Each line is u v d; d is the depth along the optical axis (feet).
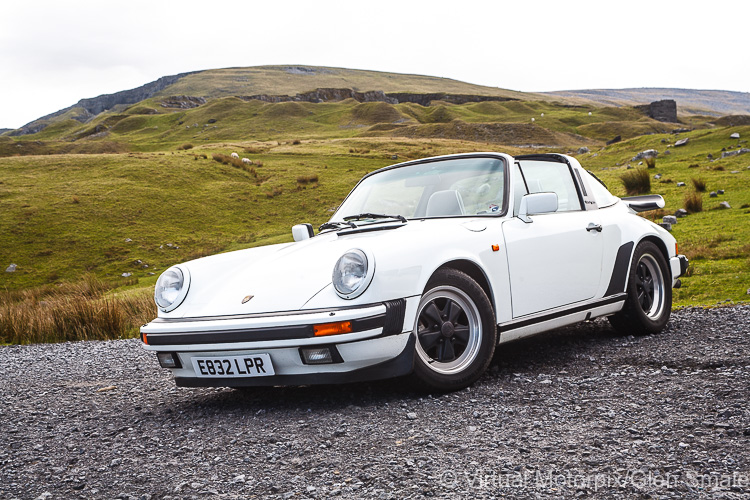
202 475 8.14
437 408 10.40
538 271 12.98
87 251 120.26
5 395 15.58
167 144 501.56
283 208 149.79
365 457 8.28
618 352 14.11
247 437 9.67
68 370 19.12
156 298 12.16
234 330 10.45
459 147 289.74
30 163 190.80
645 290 16.08
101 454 9.52
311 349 10.25
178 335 10.97
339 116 578.66
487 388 11.55
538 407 10.11
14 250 120.78
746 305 19.56
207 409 11.94
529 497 6.66
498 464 7.66
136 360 20.03
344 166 202.49
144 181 166.30
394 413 10.27
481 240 11.99
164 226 135.33
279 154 236.02
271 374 10.61
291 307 10.53
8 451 10.11
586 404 10.10
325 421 10.13
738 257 37.22
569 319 13.98
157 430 10.70
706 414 9.04
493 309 12.10
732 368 11.70
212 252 114.42
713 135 152.76
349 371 10.44
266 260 12.50
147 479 8.17
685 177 96.84
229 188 165.58
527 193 13.75
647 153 147.95
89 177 171.12
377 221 13.15
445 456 8.09
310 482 7.56
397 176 14.85
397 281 10.50
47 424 11.93
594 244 14.46
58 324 29.86
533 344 15.75
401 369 10.62
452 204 13.28
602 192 16.29
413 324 10.67
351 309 10.11
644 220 16.71
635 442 8.09
